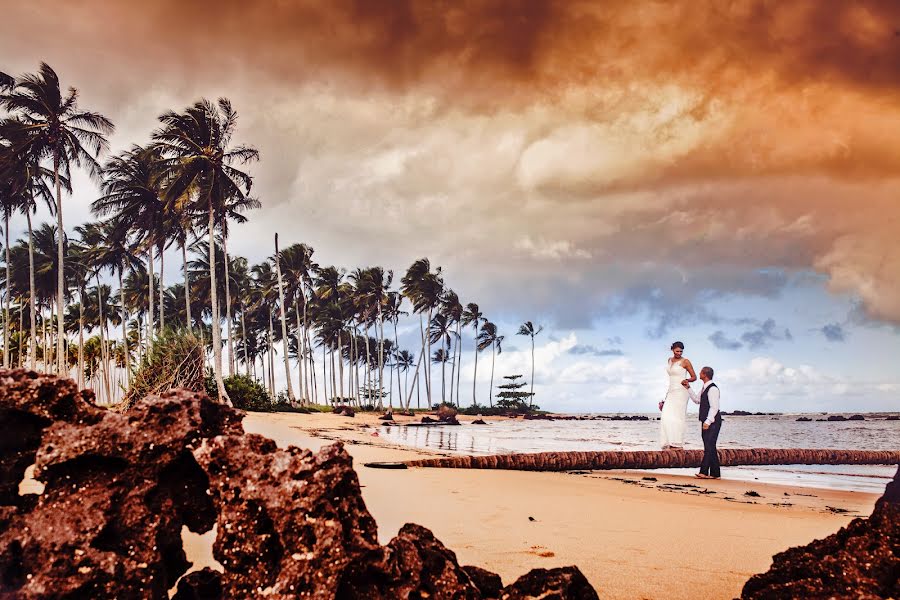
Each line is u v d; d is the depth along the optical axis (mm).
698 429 59031
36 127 39469
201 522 3223
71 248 66750
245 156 44781
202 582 3340
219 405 3457
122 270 57281
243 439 3156
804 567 3305
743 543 6195
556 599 3188
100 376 88812
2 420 3064
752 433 47031
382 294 87750
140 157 45969
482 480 11234
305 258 75438
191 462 3232
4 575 2783
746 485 12805
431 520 6922
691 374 16359
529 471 14844
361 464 12953
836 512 9000
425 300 95000
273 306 85438
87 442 2982
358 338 121312
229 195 45938
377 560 3029
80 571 2795
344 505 3047
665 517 7824
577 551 5551
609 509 8344
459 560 5094
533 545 5746
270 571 2957
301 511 2908
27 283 62469
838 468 17516
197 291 67500
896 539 3143
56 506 2934
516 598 3273
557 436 37125
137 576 2896
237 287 72875
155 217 49625
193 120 42875
